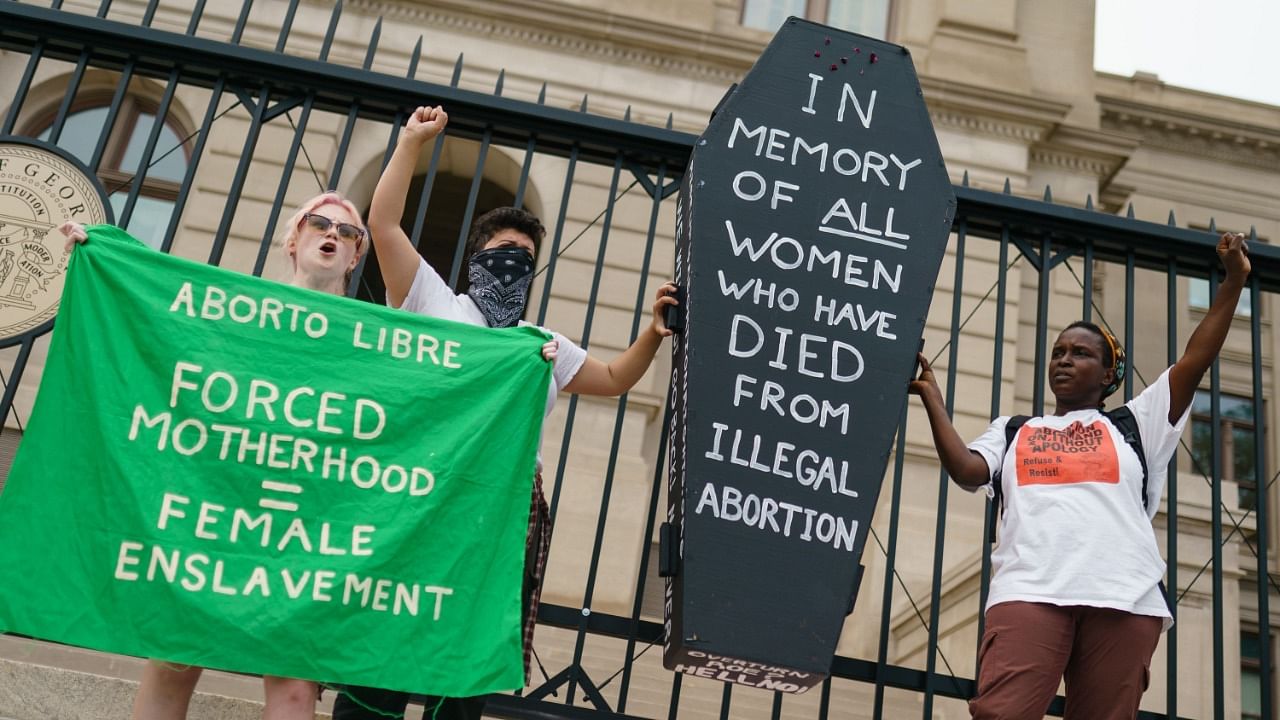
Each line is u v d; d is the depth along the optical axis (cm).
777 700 328
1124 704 305
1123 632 305
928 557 1112
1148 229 387
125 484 260
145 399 269
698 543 294
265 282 288
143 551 256
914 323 331
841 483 308
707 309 318
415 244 361
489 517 283
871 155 349
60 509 258
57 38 379
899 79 363
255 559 262
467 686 265
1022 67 1383
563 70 1284
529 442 293
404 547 271
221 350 279
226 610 255
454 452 284
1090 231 390
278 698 254
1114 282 1600
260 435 273
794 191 338
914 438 1169
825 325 324
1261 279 396
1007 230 394
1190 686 736
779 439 309
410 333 294
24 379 1061
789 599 294
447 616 271
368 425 281
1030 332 1300
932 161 353
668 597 308
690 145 380
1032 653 303
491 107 379
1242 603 1508
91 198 354
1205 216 1775
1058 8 1554
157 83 1223
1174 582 359
